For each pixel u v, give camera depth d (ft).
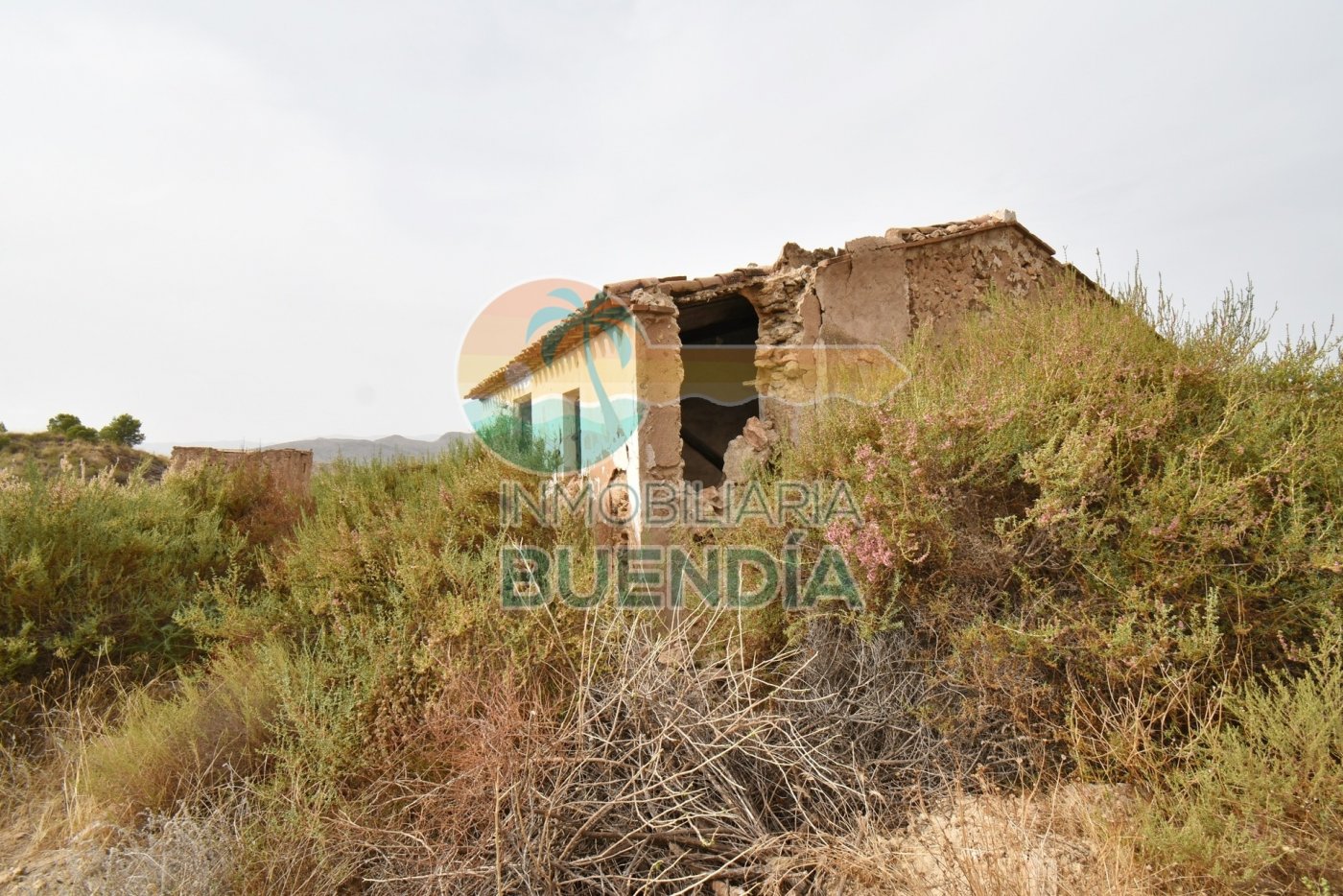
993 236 26.08
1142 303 15.76
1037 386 13.79
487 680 11.52
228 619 15.15
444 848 9.48
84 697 14.69
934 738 11.57
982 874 8.50
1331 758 8.64
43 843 10.77
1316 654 9.66
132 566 18.21
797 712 11.80
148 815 10.65
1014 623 11.39
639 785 10.13
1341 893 7.55
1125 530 11.82
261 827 10.22
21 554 16.15
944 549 12.09
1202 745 9.73
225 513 24.36
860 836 9.95
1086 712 10.46
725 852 9.63
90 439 85.46
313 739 10.89
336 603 14.52
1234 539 10.53
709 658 12.56
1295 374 13.88
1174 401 13.04
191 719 12.01
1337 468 11.58
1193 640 9.82
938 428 12.78
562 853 9.11
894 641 12.41
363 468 25.13
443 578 14.35
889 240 23.06
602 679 11.75
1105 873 8.29
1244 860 7.91
